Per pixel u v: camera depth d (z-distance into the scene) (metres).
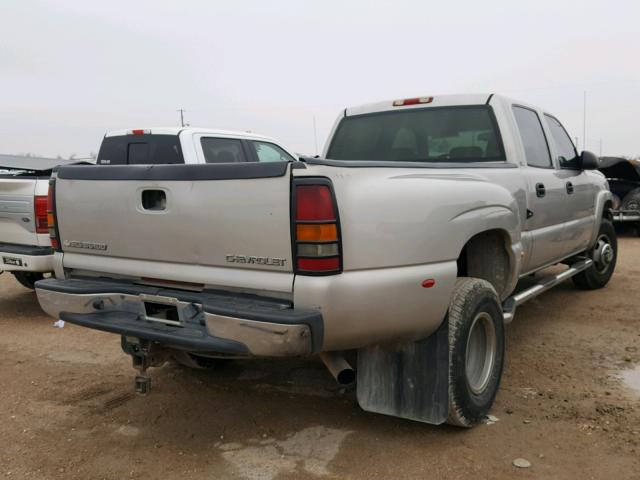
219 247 2.94
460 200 3.35
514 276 4.12
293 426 3.65
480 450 3.27
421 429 3.56
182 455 3.33
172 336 2.98
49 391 4.31
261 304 2.85
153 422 3.77
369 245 2.84
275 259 2.79
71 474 3.14
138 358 3.38
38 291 3.55
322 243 2.69
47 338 5.72
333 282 2.73
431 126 4.95
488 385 3.67
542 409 3.79
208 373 4.62
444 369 3.28
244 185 2.83
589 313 6.15
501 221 3.79
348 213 2.77
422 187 3.13
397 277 2.94
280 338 2.68
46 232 6.19
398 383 3.38
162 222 3.11
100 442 3.50
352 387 4.27
